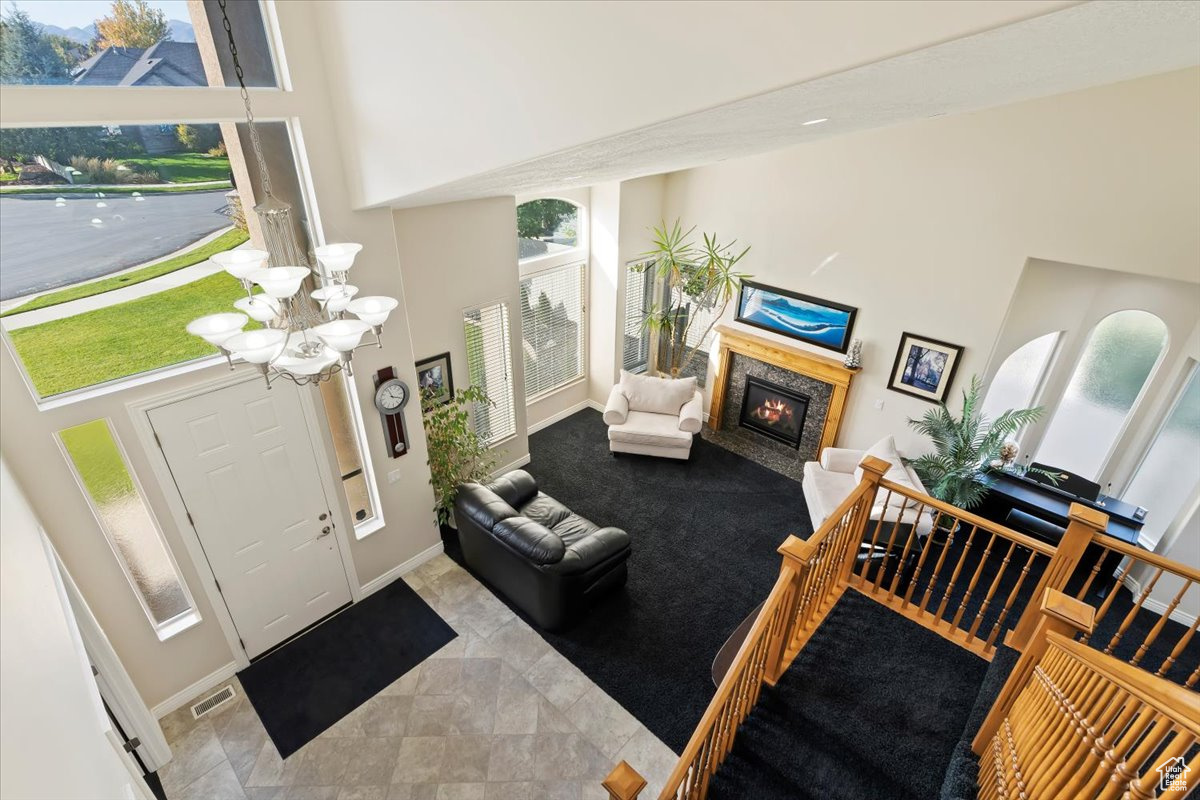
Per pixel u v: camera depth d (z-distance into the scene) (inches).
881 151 204.7
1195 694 60.3
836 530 130.5
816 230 230.5
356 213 145.5
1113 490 214.1
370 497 183.2
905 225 207.6
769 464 262.5
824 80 67.6
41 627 69.7
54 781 47.8
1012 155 179.3
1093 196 169.2
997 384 220.5
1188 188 154.8
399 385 169.9
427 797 133.9
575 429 285.9
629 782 86.9
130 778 93.3
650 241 275.6
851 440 249.6
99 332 118.1
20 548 78.8
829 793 106.3
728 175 247.8
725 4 69.6
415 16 105.3
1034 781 78.7
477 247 203.2
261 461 149.9
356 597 185.0
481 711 152.4
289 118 128.8
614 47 82.1
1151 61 76.4
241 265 83.7
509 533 167.8
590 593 175.3
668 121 82.1
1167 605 180.2
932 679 125.6
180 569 142.9
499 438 244.1
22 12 95.5
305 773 138.2
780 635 117.6
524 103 97.2
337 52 123.4
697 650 170.6
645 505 233.6
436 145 116.0
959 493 202.7
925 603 140.2
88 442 123.0
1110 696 69.6
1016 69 70.9
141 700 134.4
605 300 274.4
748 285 257.8
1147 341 194.7
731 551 210.4
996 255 191.3
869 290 224.2
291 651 167.8
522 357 235.9
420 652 168.4
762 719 117.6
